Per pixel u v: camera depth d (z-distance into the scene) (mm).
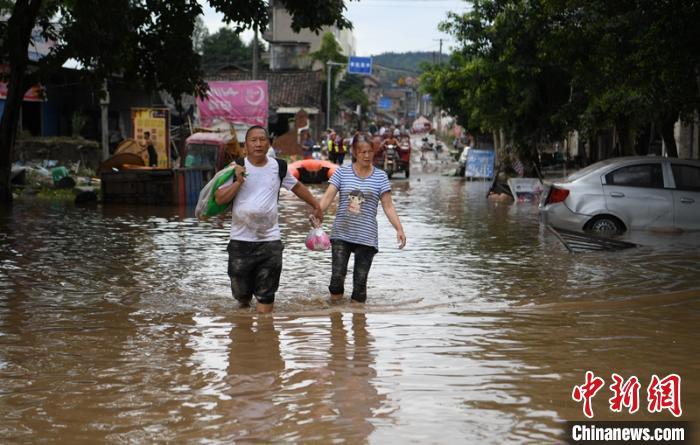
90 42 20016
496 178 26062
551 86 28203
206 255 11703
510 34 25797
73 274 9930
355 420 4465
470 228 15922
